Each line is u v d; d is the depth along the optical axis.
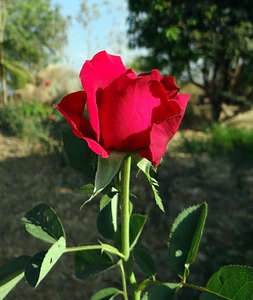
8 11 24.31
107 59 0.76
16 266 0.86
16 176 6.29
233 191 5.66
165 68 11.97
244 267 0.76
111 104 0.71
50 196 5.57
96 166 0.78
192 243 0.88
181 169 6.39
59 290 3.61
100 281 3.68
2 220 4.89
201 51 11.17
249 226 3.92
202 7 10.70
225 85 12.20
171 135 0.69
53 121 7.78
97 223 0.99
